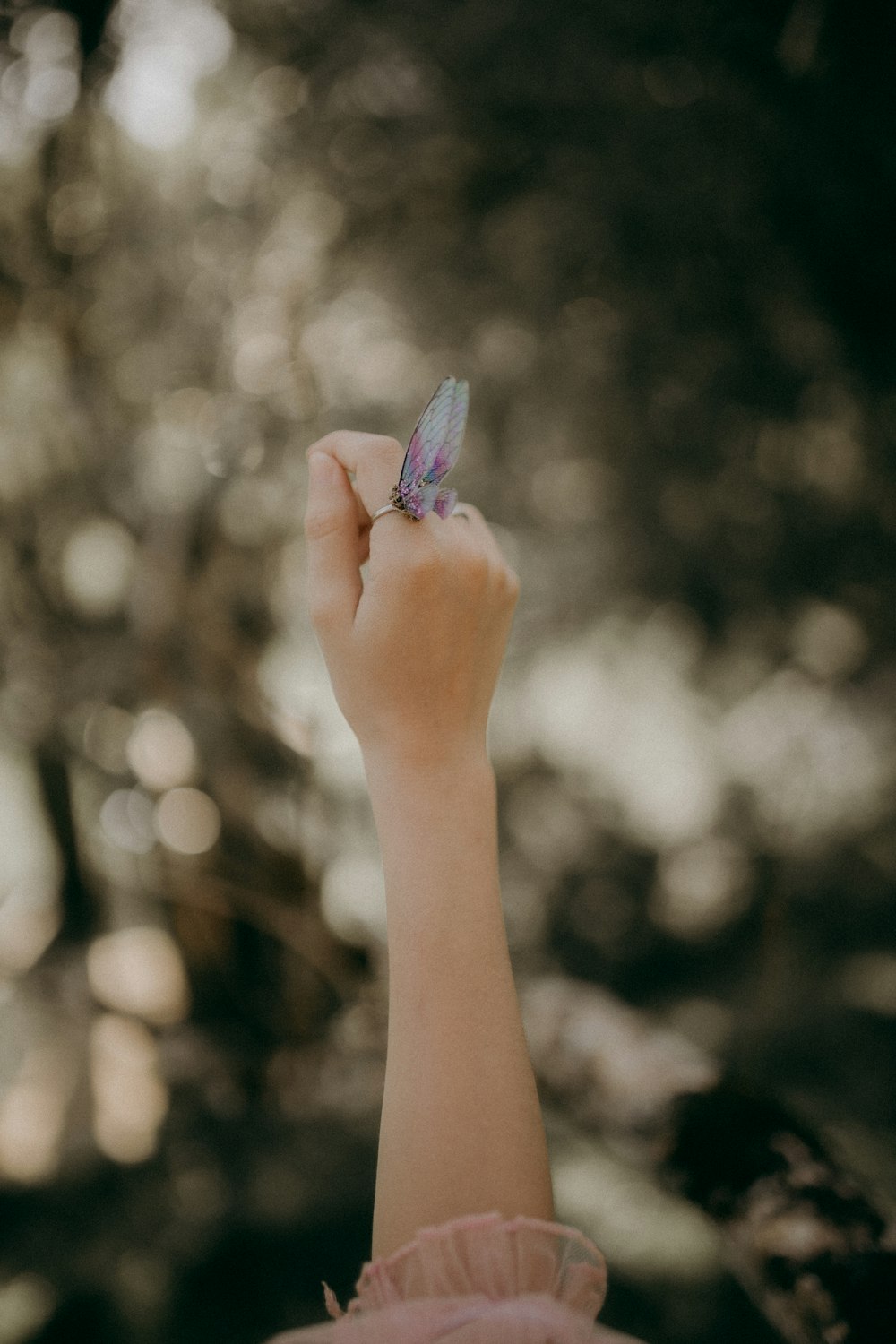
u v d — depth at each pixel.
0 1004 2.62
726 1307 2.06
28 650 2.46
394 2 2.40
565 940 3.45
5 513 2.40
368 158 2.44
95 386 2.36
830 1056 2.98
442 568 0.72
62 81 2.12
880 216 2.71
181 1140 2.34
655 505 3.18
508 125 2.53
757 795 3.45
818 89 2.63
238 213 2.36
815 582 3.43
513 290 2.66
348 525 0.75
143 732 2.48
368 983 2.54
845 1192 0.87
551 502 3.11
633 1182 2.41
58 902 2.83
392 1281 0.67
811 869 3.44
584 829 3.39
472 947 0.71
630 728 3.34
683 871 3.45
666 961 3.48
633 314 2.80
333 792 2.50
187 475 2.38
